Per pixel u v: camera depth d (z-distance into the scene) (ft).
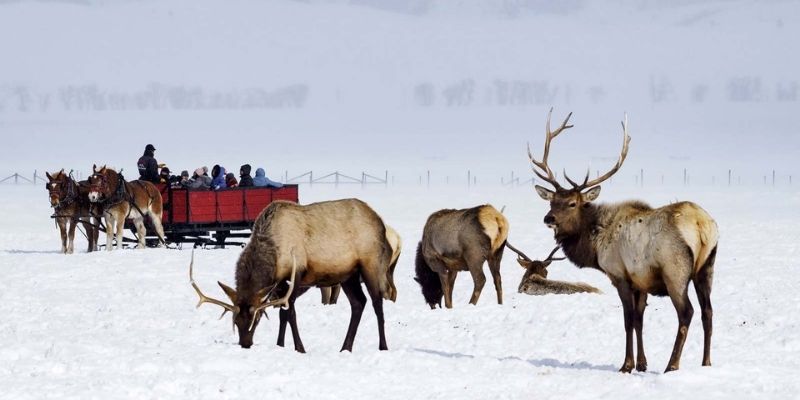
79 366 151.84
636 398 136.98
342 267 175.63
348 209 177.99
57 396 132.05
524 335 198.90
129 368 151.84
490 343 191.72
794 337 188.03
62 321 214.69
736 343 186.39
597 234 163.73
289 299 173.17
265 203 400.06
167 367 152.56
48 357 160.97
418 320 217.97
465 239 244.01
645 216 157.17
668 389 140.77
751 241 414.82
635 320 161.27
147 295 260.21
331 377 150.92
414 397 141.18
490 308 229.04
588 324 207.72
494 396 141.38
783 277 288.71
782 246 392.47
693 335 195.93
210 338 191.93
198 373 149.59
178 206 386.11
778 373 150.82
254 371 152.76
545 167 177.37
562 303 233.76
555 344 189.57
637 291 161.27
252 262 170.60
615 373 156.97
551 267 331.77
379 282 179.01
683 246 150.10
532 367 162.30
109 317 221.05
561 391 143.74
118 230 376.68
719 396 135.95
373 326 211.00
